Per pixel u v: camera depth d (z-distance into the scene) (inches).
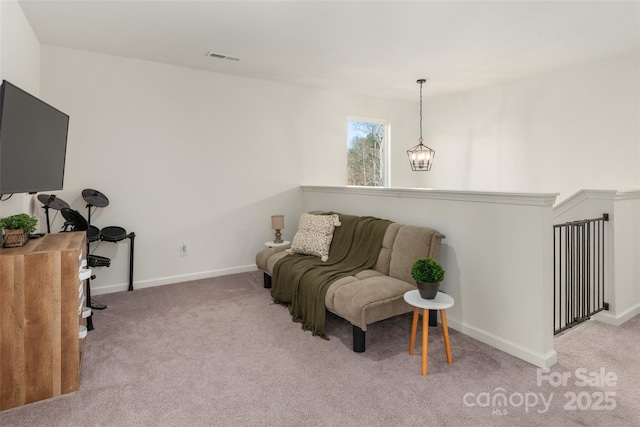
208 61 152.0
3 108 69.1
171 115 157.1
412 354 94.3
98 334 106.6
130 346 99.0
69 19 111.5
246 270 180.4
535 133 175.6
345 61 151.9
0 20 84.4
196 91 162.6
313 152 197.8
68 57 135.5
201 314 123.0
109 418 68.9
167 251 159.5
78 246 80.3
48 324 74.5
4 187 72.5
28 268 72.6
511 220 93.6
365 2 101.9
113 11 106.5
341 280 110.1
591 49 139.1
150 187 154.0
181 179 161.0
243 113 175.5
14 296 71.7
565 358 92.4
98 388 78.8
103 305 129.7
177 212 160.9
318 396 75.9
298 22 114.7
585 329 112.0
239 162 175.6
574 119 161.2
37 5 102.3
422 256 107.8
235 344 100.4
